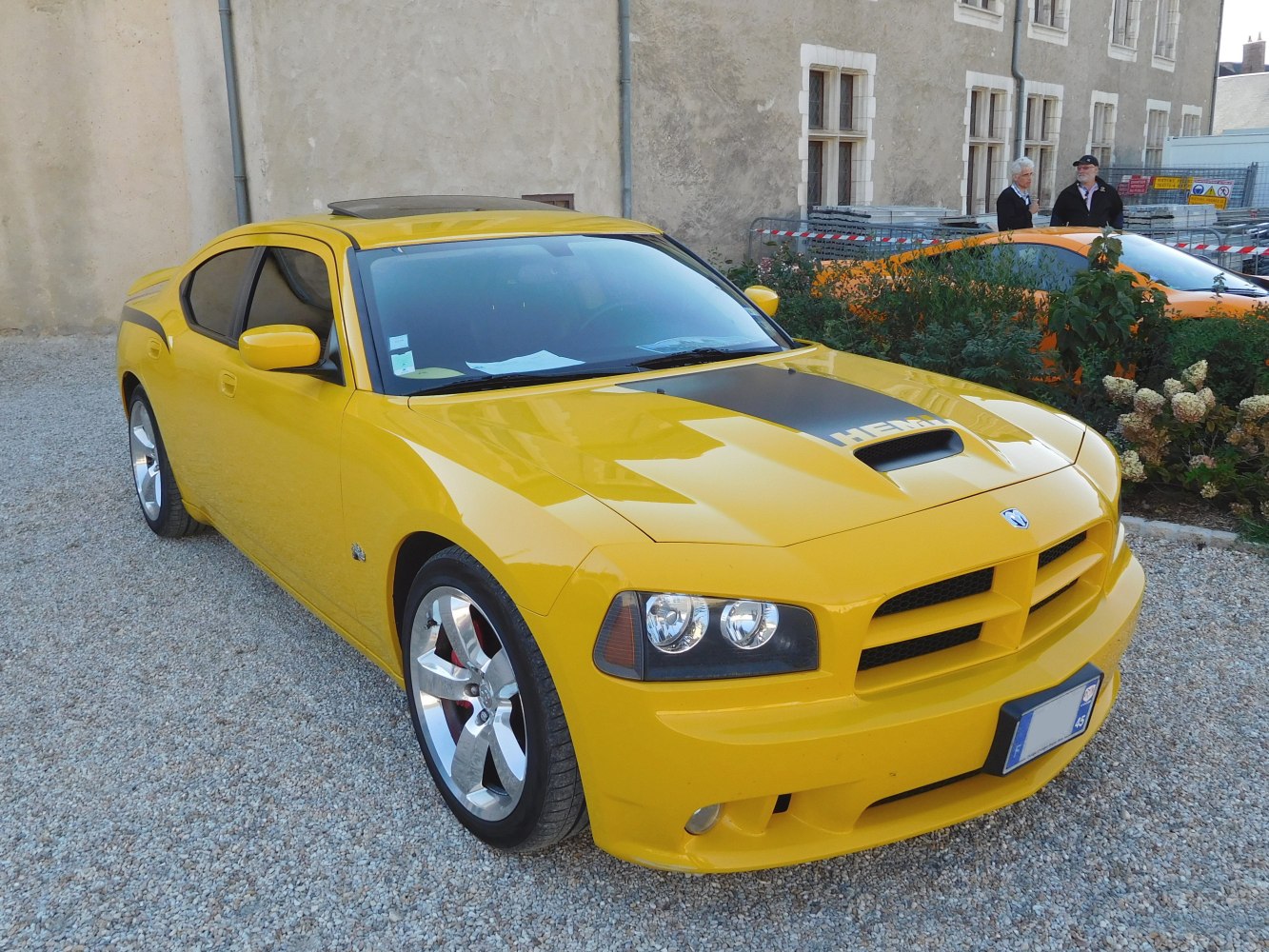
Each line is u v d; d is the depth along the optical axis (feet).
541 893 8.18
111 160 31.99
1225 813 8.98
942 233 39.86
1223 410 16.16
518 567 7.48
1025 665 7.75
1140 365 19.16
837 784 7.11
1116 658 8.59
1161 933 7.63
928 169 56.18
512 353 10.48
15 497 18.42
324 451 10.07
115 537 16.40
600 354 10.81
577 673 7.18
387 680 11.76
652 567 7.04
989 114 62.08
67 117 31.42
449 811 9.26
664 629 6.95
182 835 9.01
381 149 33.55
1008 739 7.44
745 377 10.51
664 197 42.86
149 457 16.16
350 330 10.29
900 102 53.47
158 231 32.76
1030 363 18.37
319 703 11.25
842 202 53.16
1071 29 66.85
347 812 9.28
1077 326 18.15
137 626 13.21
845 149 52.80
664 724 6.91
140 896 8.26
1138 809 9.07
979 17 57.77
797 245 46.52
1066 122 68.49
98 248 32.45
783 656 7.06
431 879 8.38
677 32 41.93
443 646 9.04
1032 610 8.36
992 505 8.02
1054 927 7.72
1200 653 11.89
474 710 8.59
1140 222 47.78
